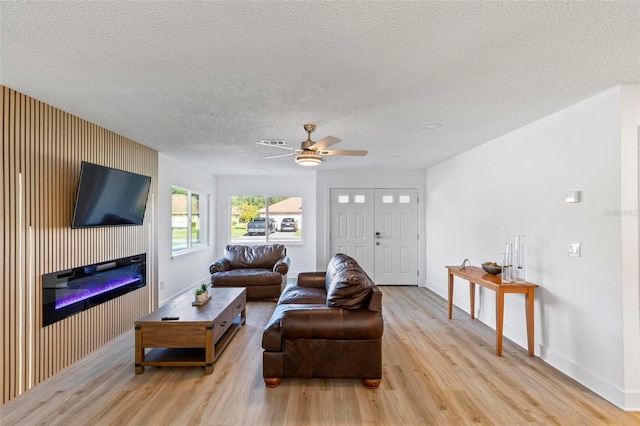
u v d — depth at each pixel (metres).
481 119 3.09
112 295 3.57
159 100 2.59
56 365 2.79
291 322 2.55
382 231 6.46
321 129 3.43
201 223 6.85
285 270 5.49
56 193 2.81
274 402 2.34
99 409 2.25
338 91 2.41
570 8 1.46
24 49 1.79
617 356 2.32
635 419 2.14
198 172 6.26
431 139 3.87
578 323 2.65
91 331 3.23
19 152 2.46
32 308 2.57
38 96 2.51
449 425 2.08
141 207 3.96
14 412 2.22
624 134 2.30
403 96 2.51
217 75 2.13
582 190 2.61
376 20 1.55
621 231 2.30
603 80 2.22
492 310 3.94
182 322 2.79
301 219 7.39
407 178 6.41
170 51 1.83
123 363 2.98
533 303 3.09
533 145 3.19
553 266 2.93
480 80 2.22
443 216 5.47
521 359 3.05
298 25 1.58
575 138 2.69
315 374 2.55
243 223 7.42
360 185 6.45
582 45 1.77
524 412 2.22
